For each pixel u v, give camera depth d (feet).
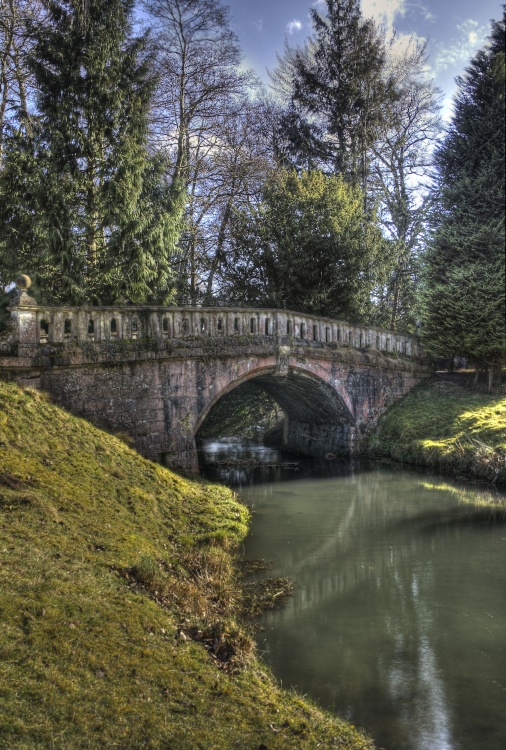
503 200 63.31
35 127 53.42
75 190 53.01
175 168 70.54
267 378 58.34
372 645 21.03
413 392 69.15
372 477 53.78
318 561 30.35
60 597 17.21
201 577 24.43
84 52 53.78
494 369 66.54
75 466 29.71
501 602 25.04
